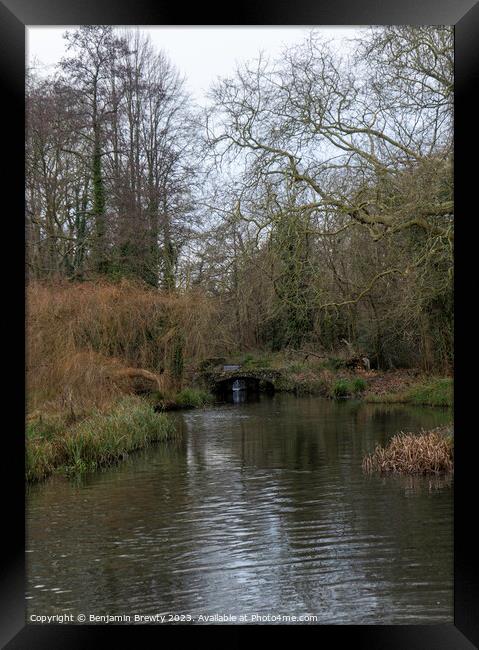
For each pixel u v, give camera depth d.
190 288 19.52
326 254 15.39
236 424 17.19
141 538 7.86
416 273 14.15
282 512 8.80
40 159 18.83
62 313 16.16
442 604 5.88
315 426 16.50
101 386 15.29
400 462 11.06
